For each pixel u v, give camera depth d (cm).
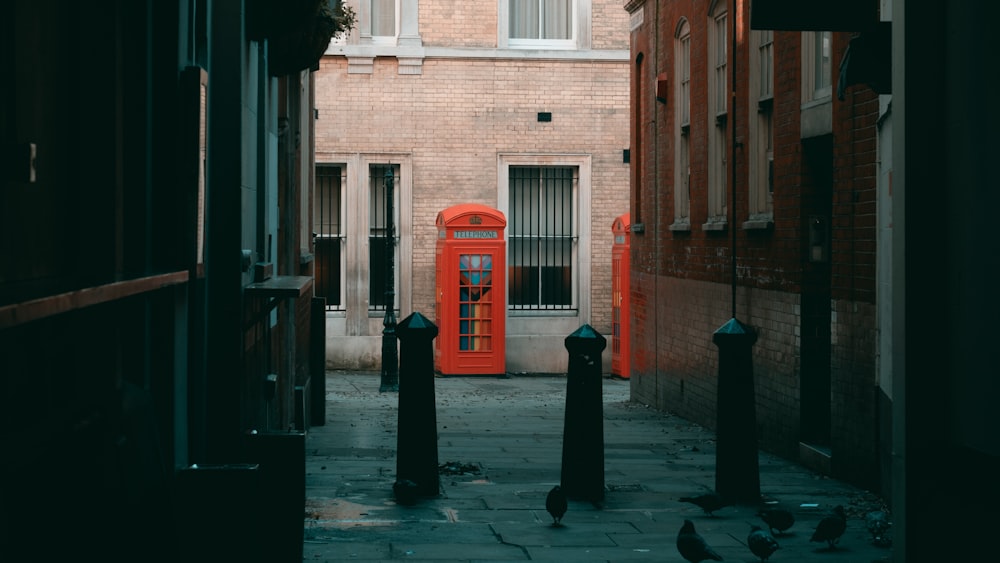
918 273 632
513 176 2703
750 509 897
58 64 445
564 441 938
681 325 1706
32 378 380
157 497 460
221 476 553
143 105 563
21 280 397
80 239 485
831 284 1115
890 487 917
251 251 857
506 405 1948
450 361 2511
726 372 913
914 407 631
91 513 391
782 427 1266
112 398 464
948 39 619
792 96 1221
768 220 1308
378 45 2609
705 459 1214
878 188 970
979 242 579
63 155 455
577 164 2688
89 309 451
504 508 884
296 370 1414
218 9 766
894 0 651
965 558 592
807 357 1204
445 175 2645
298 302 1419
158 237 598
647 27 1931
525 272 2712
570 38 2698
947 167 623
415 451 931
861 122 1022
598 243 2695
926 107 628
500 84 2656
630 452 1279
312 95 1866
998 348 554
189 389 709
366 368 2606
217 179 761
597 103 2686
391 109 2622
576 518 849
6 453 327
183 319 619
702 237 1586
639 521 841
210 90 759
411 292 2639
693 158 1630
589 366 929
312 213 1886
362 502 900
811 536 766
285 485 645
